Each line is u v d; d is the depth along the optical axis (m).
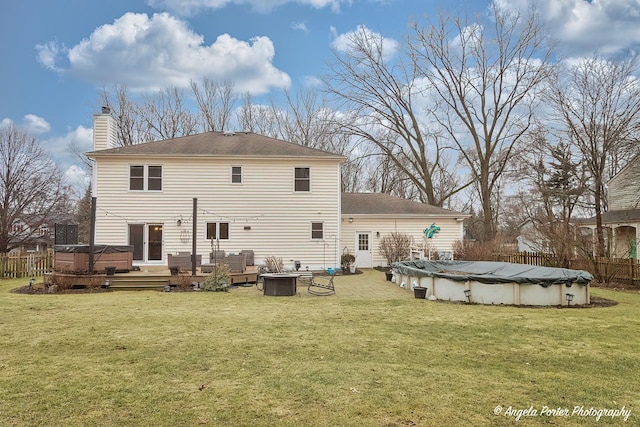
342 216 21.50
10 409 3.93
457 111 28.00
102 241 17.20
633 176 20.05
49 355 5.70
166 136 35.47
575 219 25.80
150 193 17.48
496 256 19.36
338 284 14.62
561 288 10.21
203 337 6.73
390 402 4.15
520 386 4.65
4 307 9.42
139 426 3.61
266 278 11.72
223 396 4.28
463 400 4.23
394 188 38.53
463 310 9.42
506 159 27.02
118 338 6.63
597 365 5.46
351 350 6.05
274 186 18.14
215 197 17.83
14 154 30.86
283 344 6.34
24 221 31.17
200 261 15.98
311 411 3.94
